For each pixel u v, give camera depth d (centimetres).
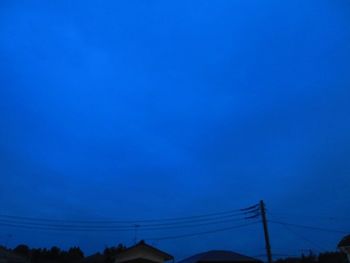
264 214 3136
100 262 4481
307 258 5044
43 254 6331
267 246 3023
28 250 6188
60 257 6378
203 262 2128
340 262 4128
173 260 3859
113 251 4600
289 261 5147
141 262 3747
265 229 3080
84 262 4659
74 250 6606
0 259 4266
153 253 3809
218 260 2141
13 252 4716
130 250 3781
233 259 2178
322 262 4600
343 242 2855
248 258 2236
